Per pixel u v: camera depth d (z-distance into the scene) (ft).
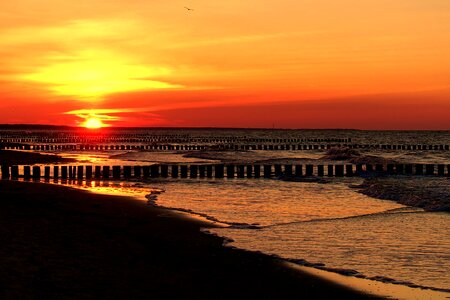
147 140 443.73
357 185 118.01
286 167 147.13
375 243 55.16
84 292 36.83
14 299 34.37
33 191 91.04
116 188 110.32
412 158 225.35
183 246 53.01
